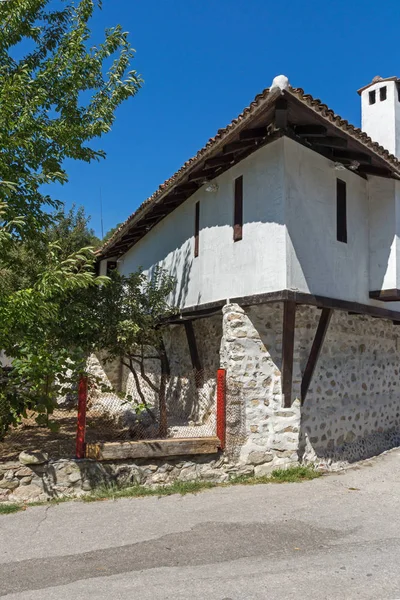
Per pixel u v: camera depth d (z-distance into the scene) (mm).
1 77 7211
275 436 7578
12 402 6660
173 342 11836
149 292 9484
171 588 3770
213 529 5141
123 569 4148
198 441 7000
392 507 5961
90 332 8297
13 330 6324
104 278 6656
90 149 8281
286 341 7441
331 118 6617
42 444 7578
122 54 8383
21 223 6477
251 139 7480
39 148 7715
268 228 7320
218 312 8836
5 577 4008
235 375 7477
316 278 7484
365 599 3568
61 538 4887
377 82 10430
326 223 7809
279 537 4906
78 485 6312
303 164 7488
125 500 6117
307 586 3781
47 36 8719
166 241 11164
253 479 7203
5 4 7672
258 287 7410
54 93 7996
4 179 7176
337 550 4551
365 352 9617
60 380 6812
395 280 8336
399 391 10609
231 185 8289
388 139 10070
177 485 6711
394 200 8523
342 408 8891
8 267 8156
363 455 9086
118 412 9125
